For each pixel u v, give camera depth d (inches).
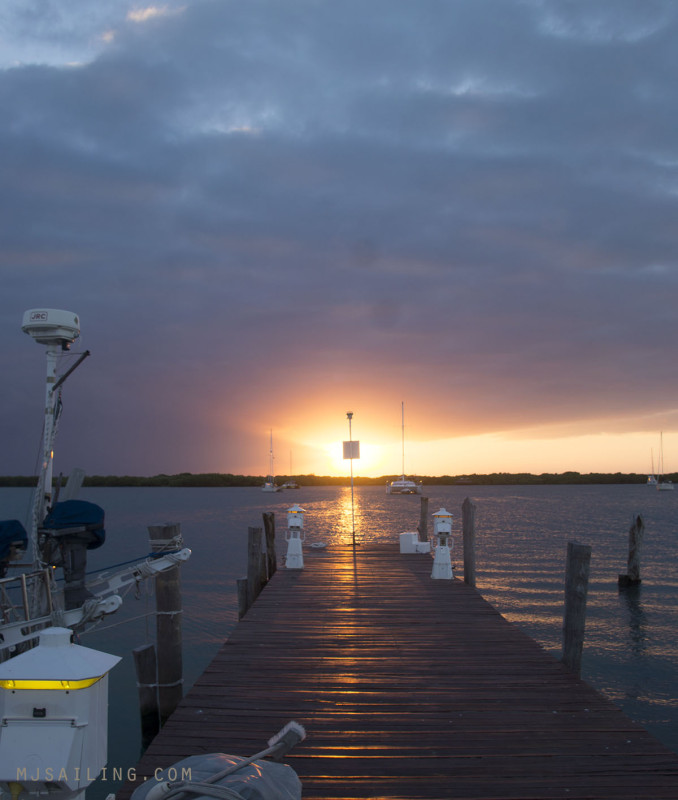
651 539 1492.4
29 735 96.3
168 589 344.8
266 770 97.7
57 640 101.7
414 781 184.2
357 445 715.4
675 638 579.2
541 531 1705.2
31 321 324.8
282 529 1817.2
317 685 267.3
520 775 187.6
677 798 174.9
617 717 232.2
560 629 607.5
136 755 342.6
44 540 316.8
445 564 520.1
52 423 333.1
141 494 6259.8
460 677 277.6
